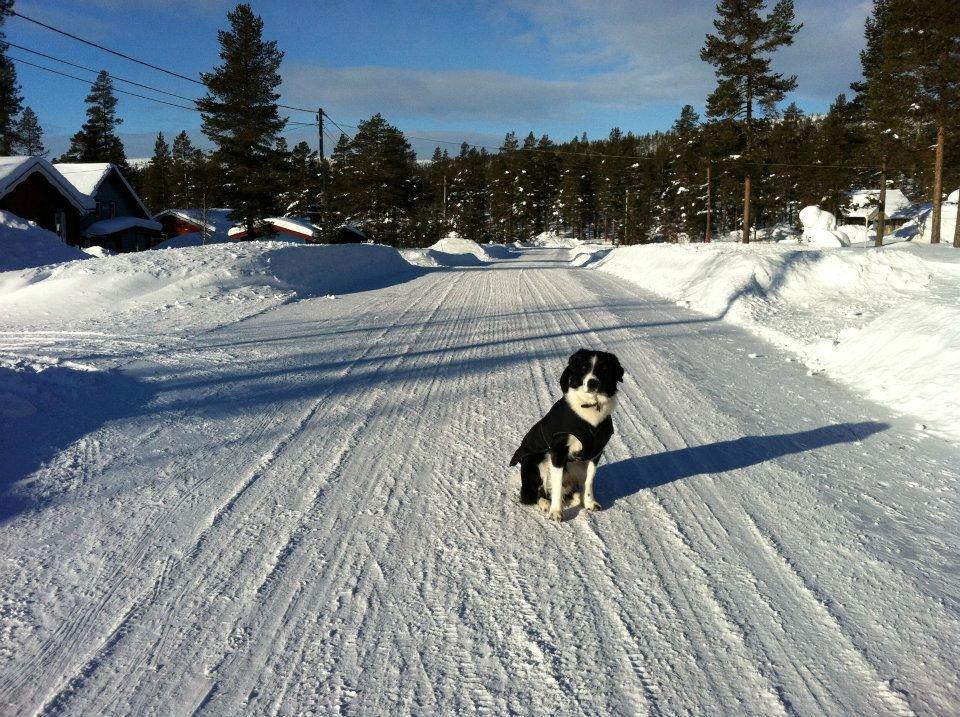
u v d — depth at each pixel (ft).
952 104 102.12
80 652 9.51
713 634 9.93
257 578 11.46
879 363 25.23
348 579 11.44
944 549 12.46
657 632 9.98
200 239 163.84
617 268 84.02
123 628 10.07
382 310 42.70
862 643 9.68
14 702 8.48
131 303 38.29
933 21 97.50
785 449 18.03
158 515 13.80
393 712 8.30
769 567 11.87
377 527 13.38
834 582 11.35
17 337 29.25
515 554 12.37
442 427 19.79
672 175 303.27
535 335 35.06
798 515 13.96
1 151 193.57
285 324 35.50
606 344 32.71
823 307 41.88
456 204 341.41
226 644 9.69
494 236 343.05
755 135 149.59
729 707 8.38
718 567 11.89
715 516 13.94
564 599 10.89
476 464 16.87
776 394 23.68
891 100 107.34
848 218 217.97
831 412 21.43
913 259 49.44
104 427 18.58
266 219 160.86
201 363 25.95
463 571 11.75
